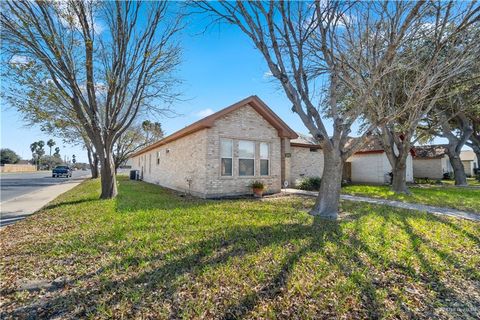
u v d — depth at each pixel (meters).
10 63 7.49
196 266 3.37
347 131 6.56
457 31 5.30
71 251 4.03
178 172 13.20
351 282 2.96
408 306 2.59
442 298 2.75
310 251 3.85
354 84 6.52
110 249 4.05
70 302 2.65
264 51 6.59
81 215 6.68
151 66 9.52
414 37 5.98
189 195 10.90
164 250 3.96
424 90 5.71
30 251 4.10
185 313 2.43
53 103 8.60
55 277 3.20
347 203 8.43
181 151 12.85
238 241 4.32
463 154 33.47
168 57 9.84
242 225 5.32
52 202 9.59
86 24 8.49
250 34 6.63
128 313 2.46
